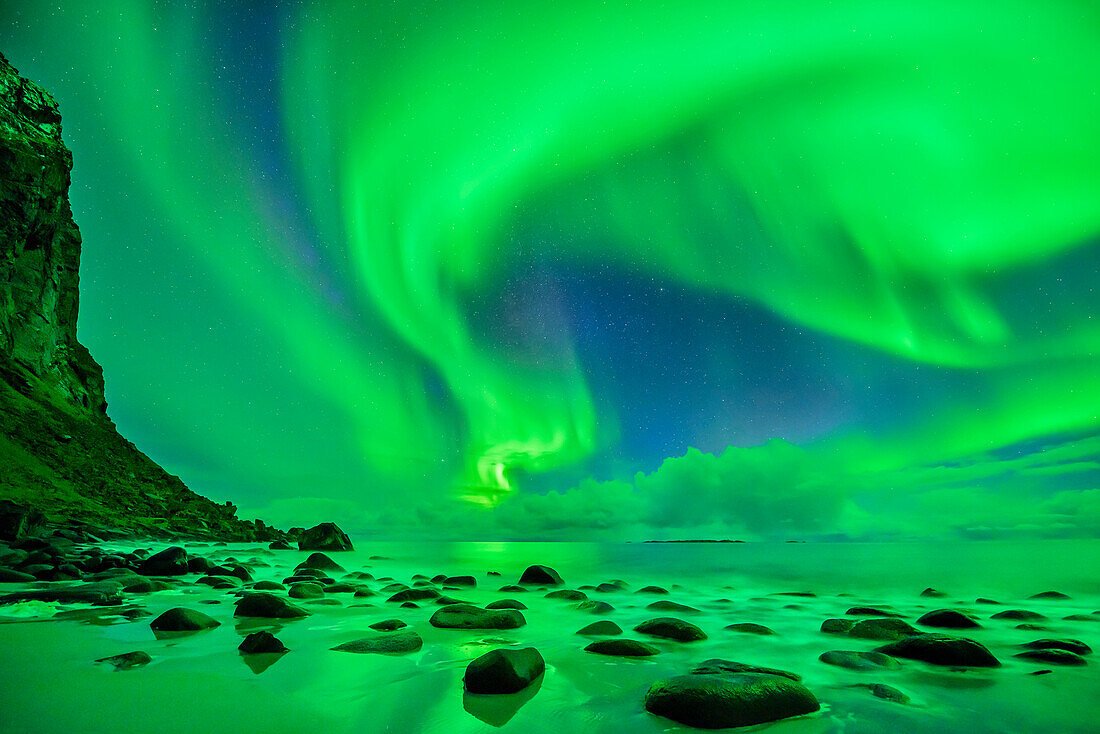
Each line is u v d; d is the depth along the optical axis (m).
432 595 7.46
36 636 4.50
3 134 32.19
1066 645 4.94
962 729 2.96
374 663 3.88
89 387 36.09
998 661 4.30
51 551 9.82
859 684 3.75
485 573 13.89
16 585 6.96
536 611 7.06
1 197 30.81
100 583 7.04
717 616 7.01
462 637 4.98
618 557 22.42
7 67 35.56
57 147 35.62
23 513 13.00
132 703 2.93
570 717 2.96
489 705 3.10
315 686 3.34
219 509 31.78
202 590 7.70
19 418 26.83
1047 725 3.03
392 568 14.99
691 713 2.88
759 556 23.00
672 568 16.20
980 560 19.08
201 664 3.75
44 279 34.03
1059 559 20.00
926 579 12.52
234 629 5.04
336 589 8.16
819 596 9.38
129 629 4.79
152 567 9.45
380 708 3.00
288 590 8.05
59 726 2.59
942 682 3.83
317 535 21.38
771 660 4.46
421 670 3.74
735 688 3.05
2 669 3.54
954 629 5.95
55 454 26.00
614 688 3.50
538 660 3.76
